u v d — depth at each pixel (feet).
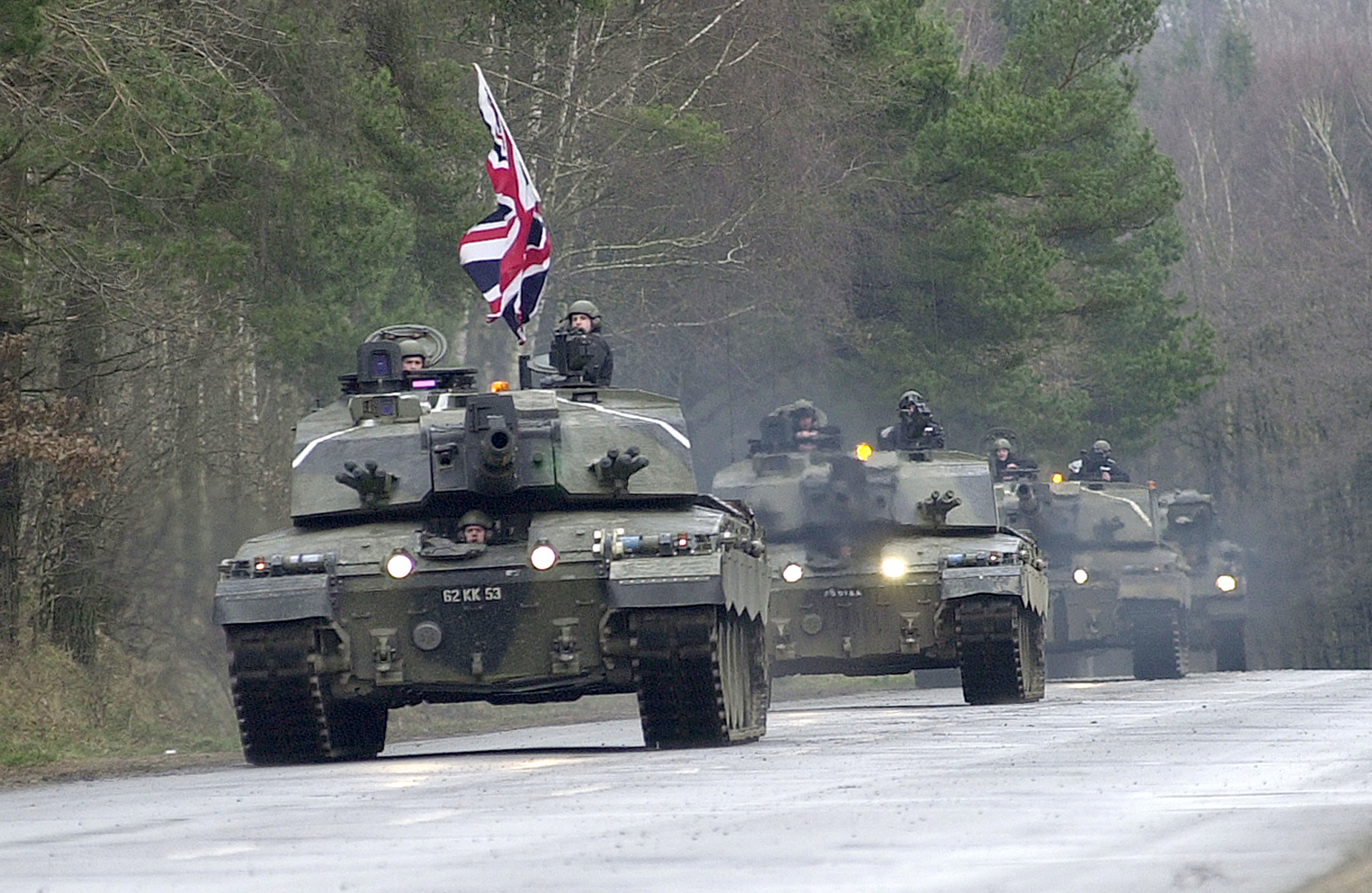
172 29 396.98
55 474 389.80
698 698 238.68
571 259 622.13
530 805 153.07
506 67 556.10
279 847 127.24
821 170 644.27
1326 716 253.85
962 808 138.31
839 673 378.12
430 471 258.78
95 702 389.39
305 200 408.46
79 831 148.77
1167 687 427.74
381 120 445.37
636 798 156.35
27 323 370.12
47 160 345.51
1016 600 350.84
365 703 252.62
